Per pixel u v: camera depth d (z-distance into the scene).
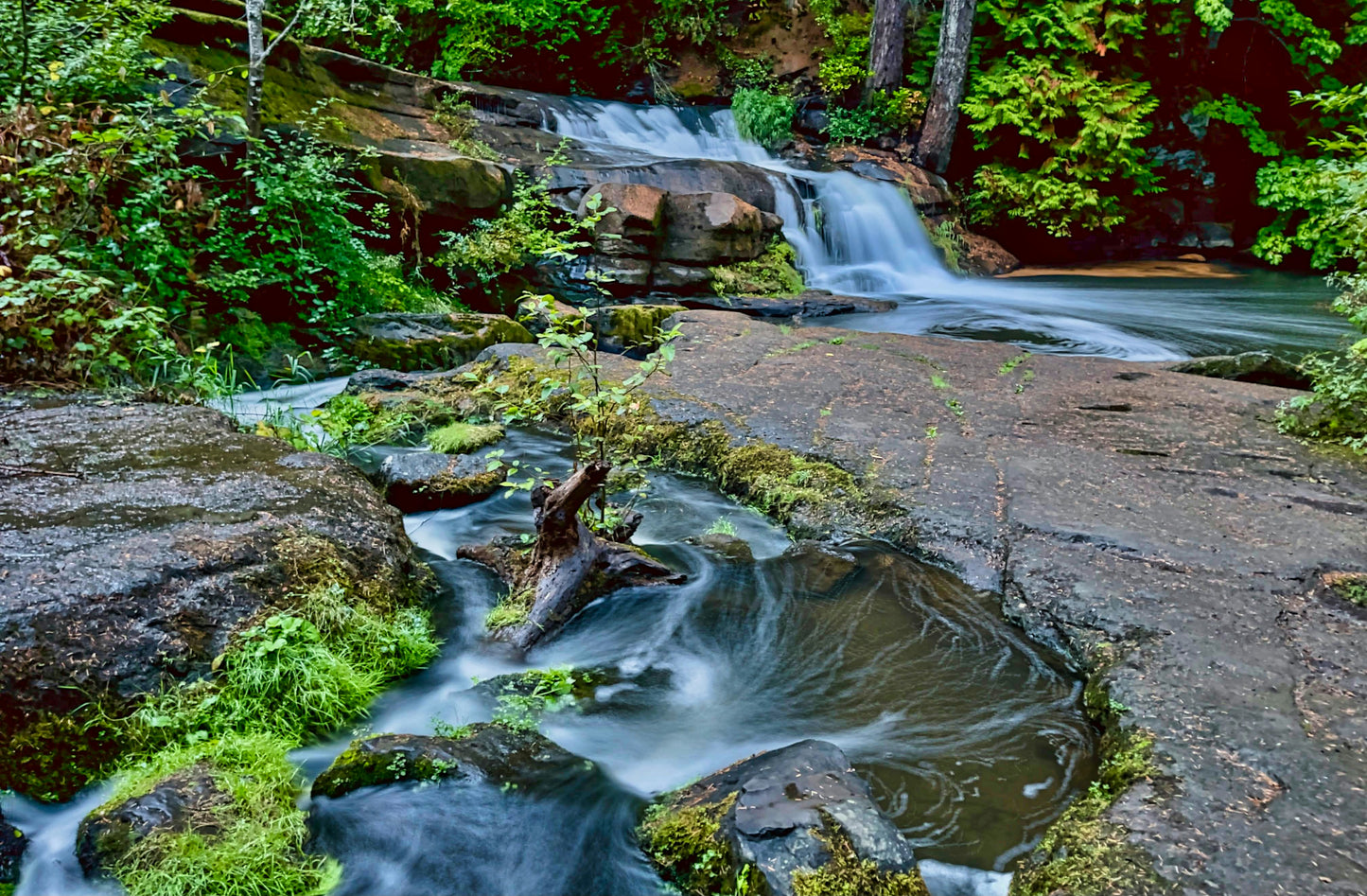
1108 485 4.98
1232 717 2.99
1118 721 3.06
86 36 7.40
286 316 8.10
